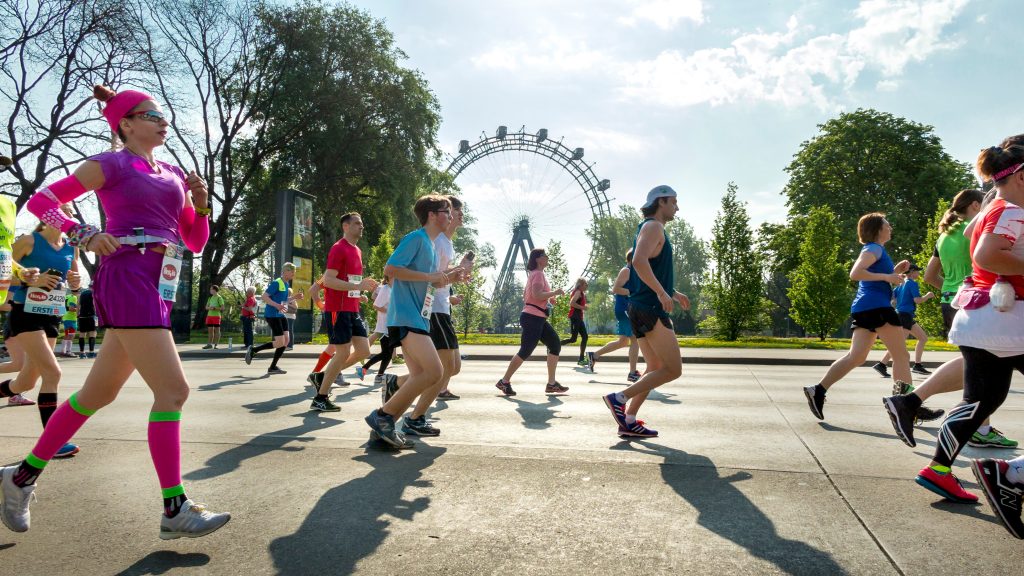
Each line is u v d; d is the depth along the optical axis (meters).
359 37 33.16
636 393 4.77
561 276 35.25
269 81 32.28
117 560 2.40
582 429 5.17
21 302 4.59
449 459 4.03
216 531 2.71
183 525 2.51
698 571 2.28
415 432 4.90
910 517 2.87
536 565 2.34
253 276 42.69
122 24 25.48
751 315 27.62
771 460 3.98
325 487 3.38
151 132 2.74
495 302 67.75
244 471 3.73
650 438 4.76
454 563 2.36
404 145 35.25
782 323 59.50
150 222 2.64
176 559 2.41
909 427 3.84
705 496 3.20
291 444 4.50
